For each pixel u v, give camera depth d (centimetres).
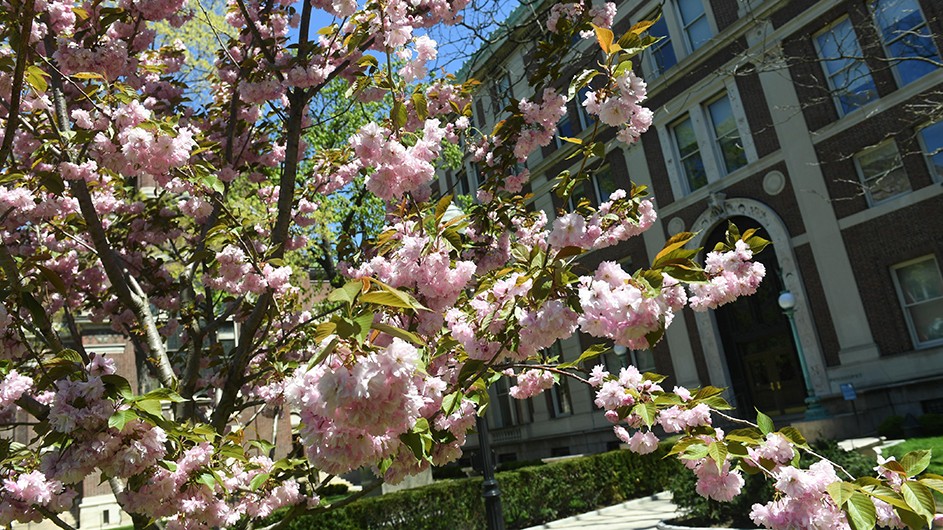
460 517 1059
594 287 199
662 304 202
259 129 617
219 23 942
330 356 155
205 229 514
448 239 253
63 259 568
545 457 2127
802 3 1464
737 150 1625
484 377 275
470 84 509
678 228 1725
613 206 362
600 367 274
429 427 222
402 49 319
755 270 248
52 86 416
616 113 255
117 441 236
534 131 435
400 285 246
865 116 1345
